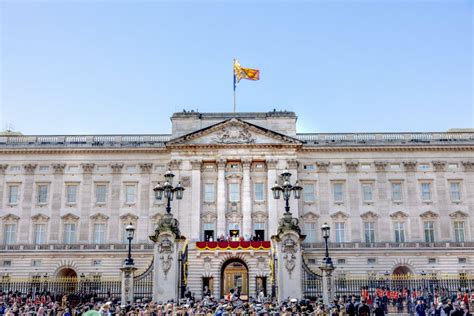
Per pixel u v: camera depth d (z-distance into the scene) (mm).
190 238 74500
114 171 80750
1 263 77062
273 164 77812
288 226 39500
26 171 80875
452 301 40844
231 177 78438
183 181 77312
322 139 82250
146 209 79125
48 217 79125
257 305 32688
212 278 68125
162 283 38031
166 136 82688
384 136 82188
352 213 79000
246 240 73938
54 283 54281
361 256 76562
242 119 81125
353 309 35438
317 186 80062
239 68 82875
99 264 76688
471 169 79875
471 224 78188
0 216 79250
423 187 79875
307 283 42469
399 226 78688
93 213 79375
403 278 58750
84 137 82625
